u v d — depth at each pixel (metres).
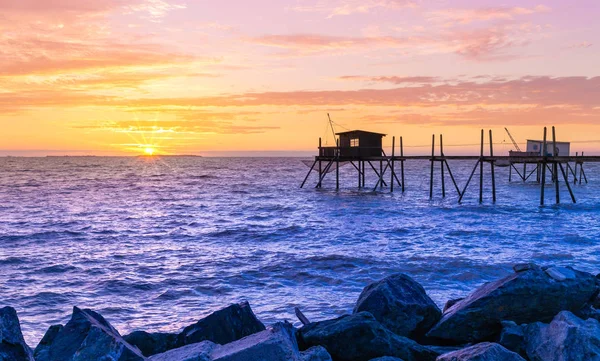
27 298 18.02
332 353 8.22
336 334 8.23
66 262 24.36
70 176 121.81
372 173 146.88
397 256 24.45
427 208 49.59
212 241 30.83
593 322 7.83
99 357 6.87
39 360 7.13
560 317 8.01
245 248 28.03
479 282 19.28
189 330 8.97
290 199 61.75
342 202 57.25
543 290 8.91
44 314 16.27
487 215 43.19
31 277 21.34
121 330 14.58
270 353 6.65
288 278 20.56
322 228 35.72
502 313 8.92
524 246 27.44
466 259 23.39
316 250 26.86
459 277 20.03
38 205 54.53
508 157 50.16
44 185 89.38
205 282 20.16
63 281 20.64
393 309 9.60
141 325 15.07
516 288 8.95
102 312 16.41
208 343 7.40
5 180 103.12
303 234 33.00
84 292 18.94
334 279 20.12
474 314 8.98
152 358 7.16
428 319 9.68
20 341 6.39
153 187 84.81
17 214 46.00
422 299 9.94
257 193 71.19
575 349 7.30
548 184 91.25
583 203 53.25
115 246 29.28
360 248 27.27
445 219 40.62
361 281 19.77
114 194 70.31
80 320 7.85
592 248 26.73
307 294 17.95
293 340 7.90
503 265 22.05
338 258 23.95
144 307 16.98
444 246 27.67
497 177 118.94
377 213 45.69
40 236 32.81
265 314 15.59
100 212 48.06
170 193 71.88
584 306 9.17
